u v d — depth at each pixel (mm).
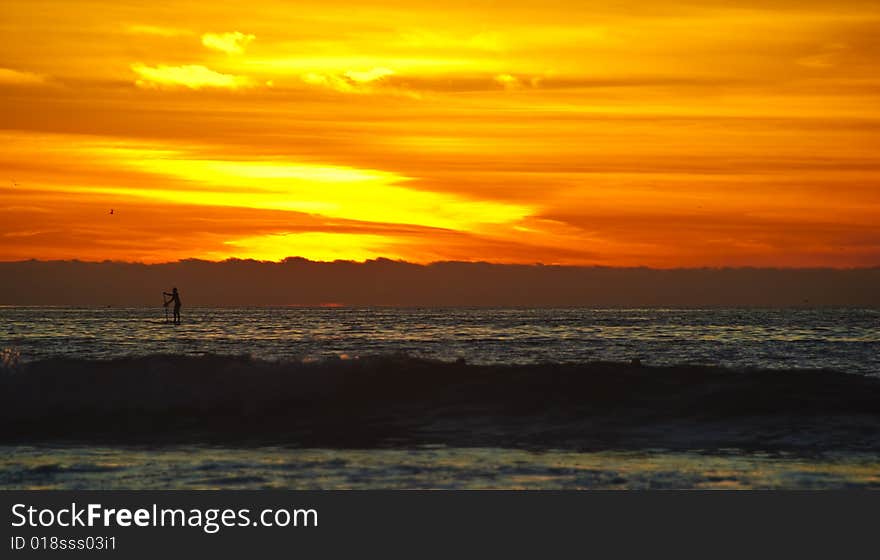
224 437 23016
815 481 17969
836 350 66812
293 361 30969
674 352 64125
